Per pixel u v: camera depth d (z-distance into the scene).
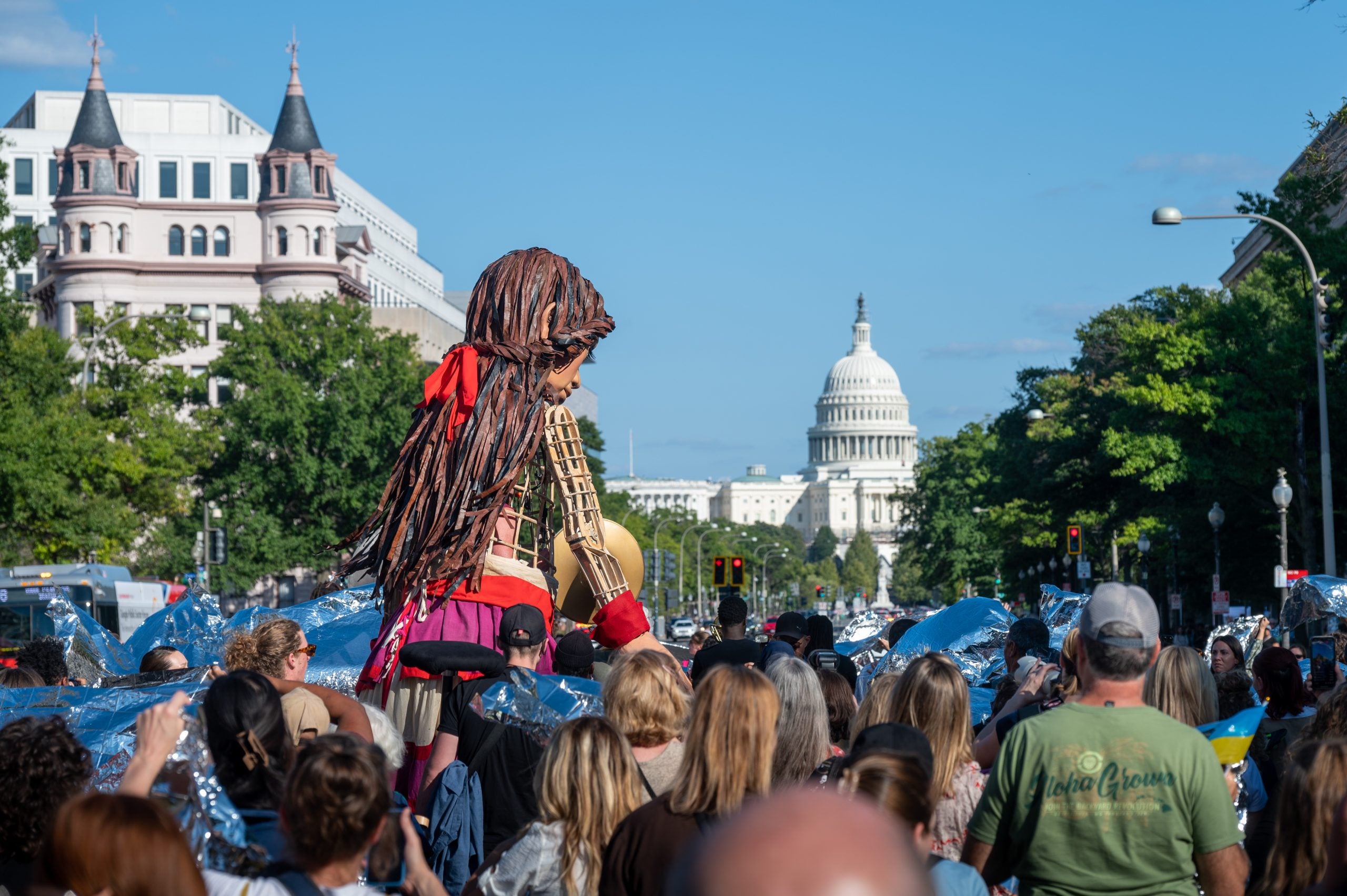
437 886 6.31
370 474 84.75
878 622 22.42
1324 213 46.84
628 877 6.43
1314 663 13.24
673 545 175.50
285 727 6.62
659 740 7.71
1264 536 62.59
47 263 127.56
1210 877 6.55
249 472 83.44
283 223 127.88
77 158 126.19
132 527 61.62
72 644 14.26
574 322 12.90
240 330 88.69
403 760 9.63
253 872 6.17
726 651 12.11
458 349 12.70
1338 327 47.25
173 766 6.20
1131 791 6.47
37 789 6.23
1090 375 84.25
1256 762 10.16
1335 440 50.97
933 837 7.57
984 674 15.41
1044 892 6.58
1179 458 53.00
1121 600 6.80
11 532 53.44
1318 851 6.33
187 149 145.75
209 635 15.97
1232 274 98.31
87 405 64.50
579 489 12.65
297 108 129.62
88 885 4.91
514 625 9.55
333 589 14.03
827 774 7.98
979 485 99.56
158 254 128.38
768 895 2.13
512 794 8.93
